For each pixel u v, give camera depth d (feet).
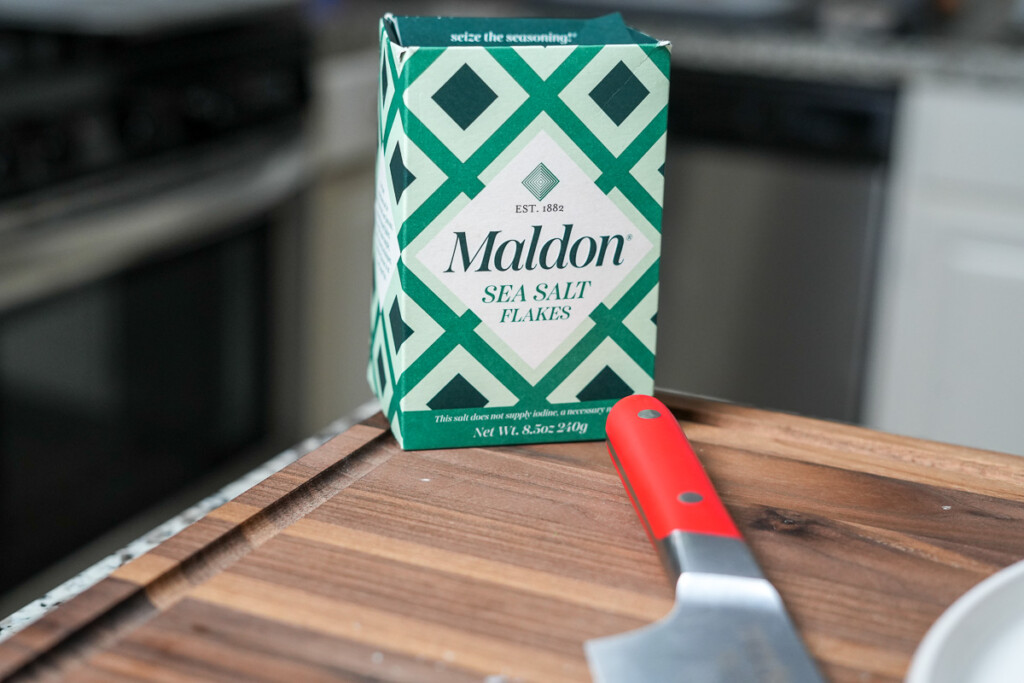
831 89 6.02
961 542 1.59
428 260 1.74
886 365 6.27
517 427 1.87
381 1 6.89
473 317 1.78
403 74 1.66
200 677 1.24
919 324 6.11
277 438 5.88
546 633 1.34
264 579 1.43
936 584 1.48
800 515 1.65
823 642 1.34
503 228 1.75
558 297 1.82
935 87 5.74
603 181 1.78
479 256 1.76
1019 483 1.78
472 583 1.44
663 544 1.44
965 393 6.10
